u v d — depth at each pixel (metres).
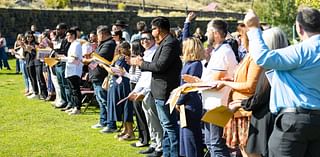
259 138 6.78
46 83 18.94
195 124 8.98
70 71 15.67
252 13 6.23
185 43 9.02
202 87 7.55
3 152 11.50
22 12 44.44
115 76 12.66
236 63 7.96
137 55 12.00
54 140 12.62
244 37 7.04
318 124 5.80
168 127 9.70
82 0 63.72
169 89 9.53
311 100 5.80
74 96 15.98
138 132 12.70
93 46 16.64
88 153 11.34
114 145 12.04
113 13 51.03
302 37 6.05
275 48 6.56
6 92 21.19
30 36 19.27
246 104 6.82
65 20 47.81
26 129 13.98
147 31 10.80
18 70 29.17
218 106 7.18
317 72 5.80
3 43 30.89
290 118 5.86
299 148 5.88
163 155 10.18
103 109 13.88
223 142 8.05
